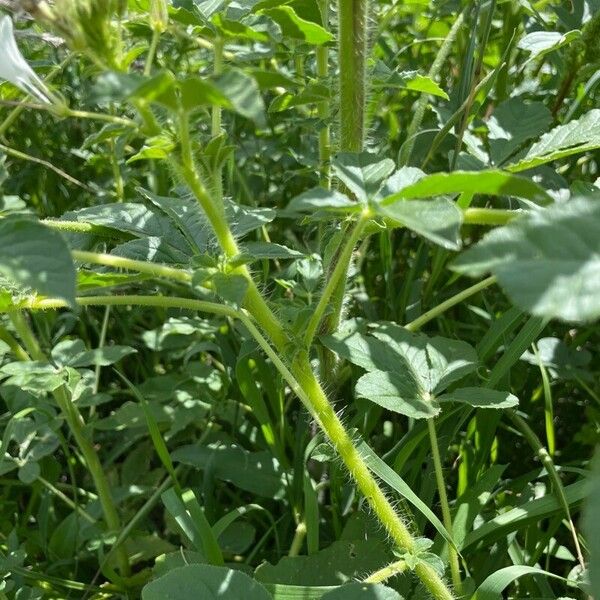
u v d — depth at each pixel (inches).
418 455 11.1
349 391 13.7
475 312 13.9
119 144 13.4
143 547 12.3
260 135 17.7
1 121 18.4
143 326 17.0
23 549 10.6
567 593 10.5
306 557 10.3
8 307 9.0
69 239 11.7
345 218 9.1
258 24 11.9
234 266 8.0
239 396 13.9
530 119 11.7
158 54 16.0
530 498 11.2
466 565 10.7
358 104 10.1
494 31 17.2
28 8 6.8
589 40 13.2
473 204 14.7
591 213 4.7
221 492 13.3
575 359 12.8
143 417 13.0
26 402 12.5
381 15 15.8
